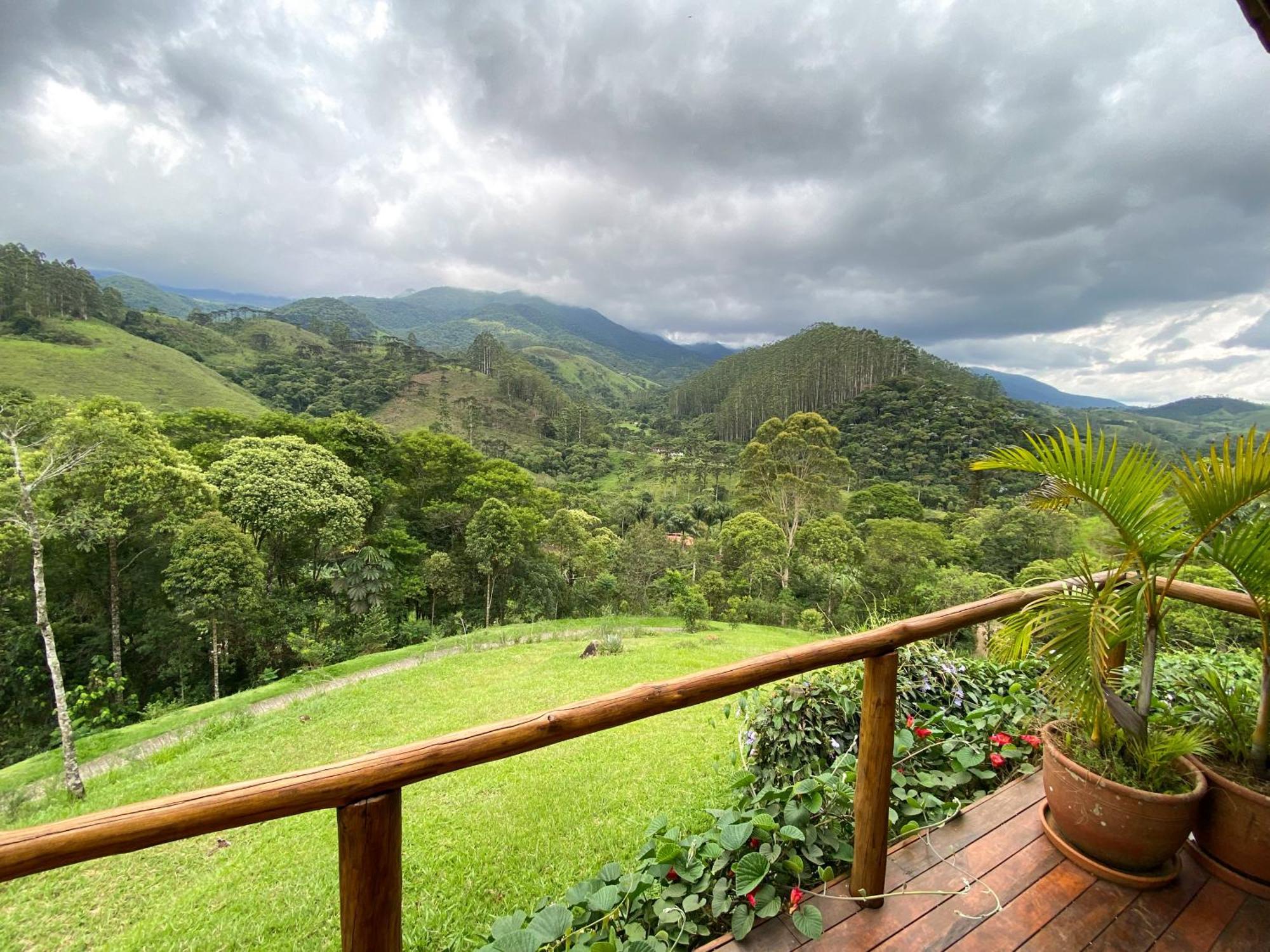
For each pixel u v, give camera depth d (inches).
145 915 150.3
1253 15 63.1
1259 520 61.5
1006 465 72.7
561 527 998.4
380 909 38.1
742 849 75.4
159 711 478.9
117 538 511.2
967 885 68.9
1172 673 124.2
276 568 690.8
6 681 476.7
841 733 110.2
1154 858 66.9
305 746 291.6
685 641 526.9
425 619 825.5
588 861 133.2
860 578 794.2
